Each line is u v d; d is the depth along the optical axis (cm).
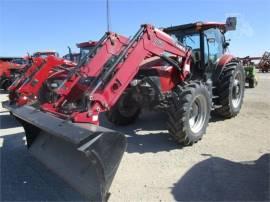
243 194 395
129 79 500
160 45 573
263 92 1375
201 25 709
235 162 503
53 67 823
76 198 398
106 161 339
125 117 741
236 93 805
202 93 593
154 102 616
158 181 439
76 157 421
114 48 554
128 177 453
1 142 660
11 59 1966
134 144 606
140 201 384
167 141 621
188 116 565
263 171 464
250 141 613
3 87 1825
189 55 670
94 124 405
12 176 471
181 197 391
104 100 452
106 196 346
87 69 525
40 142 521
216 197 389
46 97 792
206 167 483
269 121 775
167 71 637
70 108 459
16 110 548
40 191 420
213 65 765
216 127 721
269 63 3256
